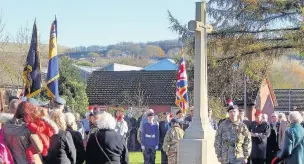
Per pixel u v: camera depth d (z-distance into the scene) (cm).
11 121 866
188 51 2822
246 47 2680
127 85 5022
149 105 4778
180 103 2166
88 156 1002
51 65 1315
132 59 9881
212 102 2911
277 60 2758
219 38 2691
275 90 5822
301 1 2580
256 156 1831
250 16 2648
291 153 1241
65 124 1005
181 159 1475
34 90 1312
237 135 1309
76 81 4159
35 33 1322
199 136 1470
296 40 2542
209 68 2752
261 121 1856
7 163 832
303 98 5709
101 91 4997
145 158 2108
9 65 3628
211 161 1472
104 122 998
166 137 1694
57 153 963
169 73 5084
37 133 864
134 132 3053
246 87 3741
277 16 2644
